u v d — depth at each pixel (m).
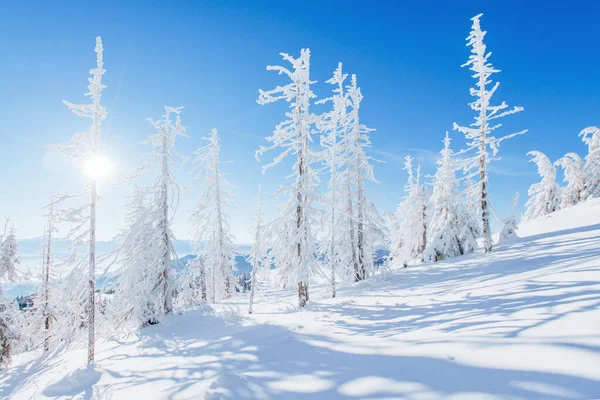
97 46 12.28
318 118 15.38
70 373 8.19
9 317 19.75
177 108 18.64
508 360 3.81
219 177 28.03
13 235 21.91
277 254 15.41
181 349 9.53
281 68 15.03
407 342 5.66
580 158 33.16
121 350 12.01
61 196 11.74
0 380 14.21
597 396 2.69
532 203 35.00
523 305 6.11
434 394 3.51
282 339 7.73
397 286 14.87
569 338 3.89
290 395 4.41
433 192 25.27
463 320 6.21
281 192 15.02
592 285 6.06
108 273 16.52
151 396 5.54
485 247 18.06
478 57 18.14
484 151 18.22
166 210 17.92
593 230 16.06
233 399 4.56
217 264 27.48
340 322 8.92
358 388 4.17
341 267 19.45
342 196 20.47
